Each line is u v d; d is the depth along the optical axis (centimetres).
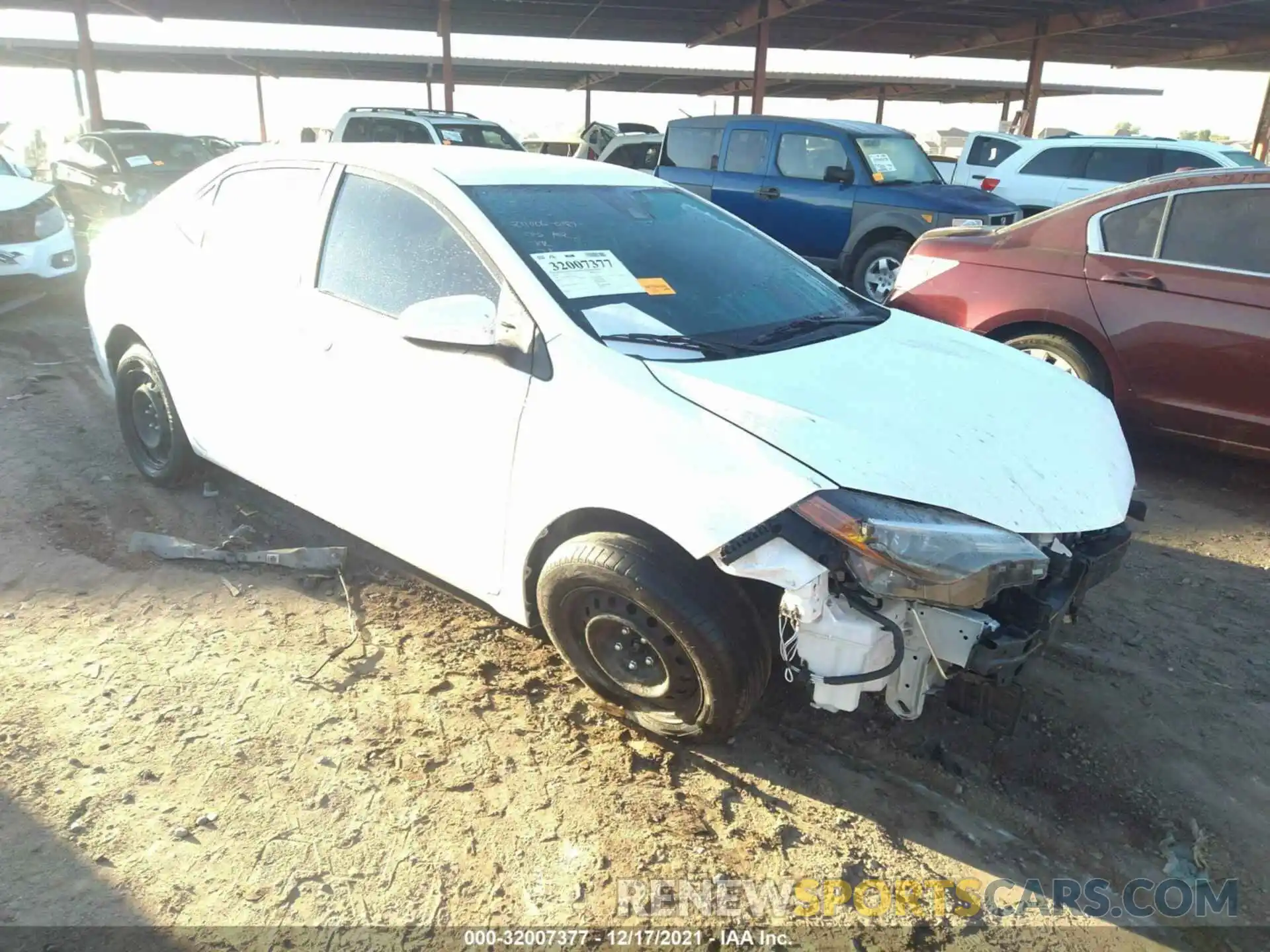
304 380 337
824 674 241
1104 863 247
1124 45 2169
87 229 1177
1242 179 467
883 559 224
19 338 722
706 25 1969
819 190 995
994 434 270
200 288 384
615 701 288
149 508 429
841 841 250
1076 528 252
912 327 355
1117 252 504
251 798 255
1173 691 321
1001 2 1727
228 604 353
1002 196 1187
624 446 253
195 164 1259
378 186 330
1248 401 461
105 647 321
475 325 268
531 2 1753
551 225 313
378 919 220
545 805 258
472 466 288
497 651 329
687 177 1111
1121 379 501
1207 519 468
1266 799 272
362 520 332
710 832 251
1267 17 1753
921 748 288
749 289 335
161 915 218
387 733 284
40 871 229
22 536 396
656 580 249
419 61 2786
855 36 2128
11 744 271
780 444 240
